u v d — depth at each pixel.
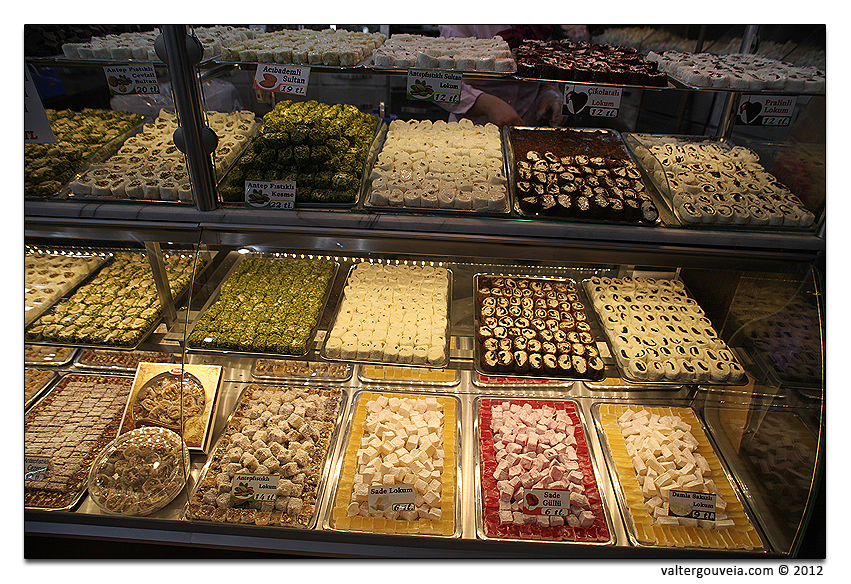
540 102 2.81
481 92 2.79
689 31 2.57
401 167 2.34
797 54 2.22
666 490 2.01
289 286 2.48
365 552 1.90
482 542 1.90
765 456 2.06
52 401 2.26
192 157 1.86
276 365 2.50
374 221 1.95
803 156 2.10
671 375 2.13
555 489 1.97
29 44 2.06
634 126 2.86
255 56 2.09
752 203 2.04
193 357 2.37
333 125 2.38
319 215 1.97
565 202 2.01
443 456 2.13
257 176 2.06
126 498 1.97
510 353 2.17
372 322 2.33
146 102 2.61
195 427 2.20
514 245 1.95
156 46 1.68
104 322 2.24
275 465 2.03
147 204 2.01
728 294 2.29
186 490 2.05
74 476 2.06
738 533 1.94
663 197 2.19
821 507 1.85
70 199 2.04
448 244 1.96
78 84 2.46
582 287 2.56
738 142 2.68
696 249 1.92
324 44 2.23
